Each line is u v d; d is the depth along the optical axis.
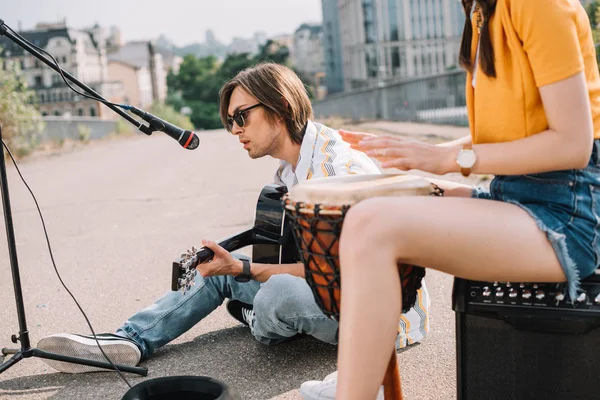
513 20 1.67
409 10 58.47
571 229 1.69
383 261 1.60
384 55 59.09
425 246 1.62
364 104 27.58
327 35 69.81
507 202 1.70
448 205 1.65
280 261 2.68
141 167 12.31
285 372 2.64
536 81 1.66
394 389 1.83
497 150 1.71
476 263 1.66
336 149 2.53
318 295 1.88
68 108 71.06
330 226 1.75
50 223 6.61
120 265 4.66
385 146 1.81
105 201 7.92
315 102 39.53
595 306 1.68
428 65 59.28
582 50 1.72
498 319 1.77
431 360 2.69
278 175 2.83
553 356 1.75
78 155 17.12
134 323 2.79
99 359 2.68
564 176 1.71
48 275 4.48
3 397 2.54
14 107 16.53
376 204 1.63
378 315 1.58
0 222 6.79
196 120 97.81
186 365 2.76
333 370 2.64
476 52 1.82
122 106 2.63
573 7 1.67
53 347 2.65
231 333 3.10
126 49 102.19
